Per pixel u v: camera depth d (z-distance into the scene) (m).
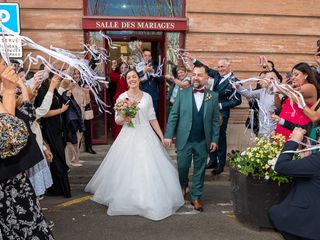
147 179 4.60
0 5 5.66
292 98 3.76
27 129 2.71
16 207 2.68
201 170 4.81
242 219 4.29
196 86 4.69
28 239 2.74
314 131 3.42
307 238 2.78
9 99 2.69
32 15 7.84
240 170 4.15
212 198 5.40
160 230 4.21
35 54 7.67
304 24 8.53
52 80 4.34
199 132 4.71
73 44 8.00
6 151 2.50
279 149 4.05
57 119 5.19
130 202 4.59
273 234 4.11
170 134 4.80
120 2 8.23
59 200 5.24
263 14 8.38
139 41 7.83
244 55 8.48
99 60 6.88
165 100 8.51
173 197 4.79
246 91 5.50
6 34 3.04
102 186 5.04
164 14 8.38
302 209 2.79
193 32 8.27
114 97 7.79
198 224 4.39
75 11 7.94
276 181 3.94
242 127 8.55
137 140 4.80
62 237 4.03
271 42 8.51
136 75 4.95
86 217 4.59
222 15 8.28
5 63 2.80
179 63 8.23
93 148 8.07
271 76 5.13
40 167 4.32
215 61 8.41
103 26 7.95
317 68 5.70
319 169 2.73
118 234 4.11
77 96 6.69
